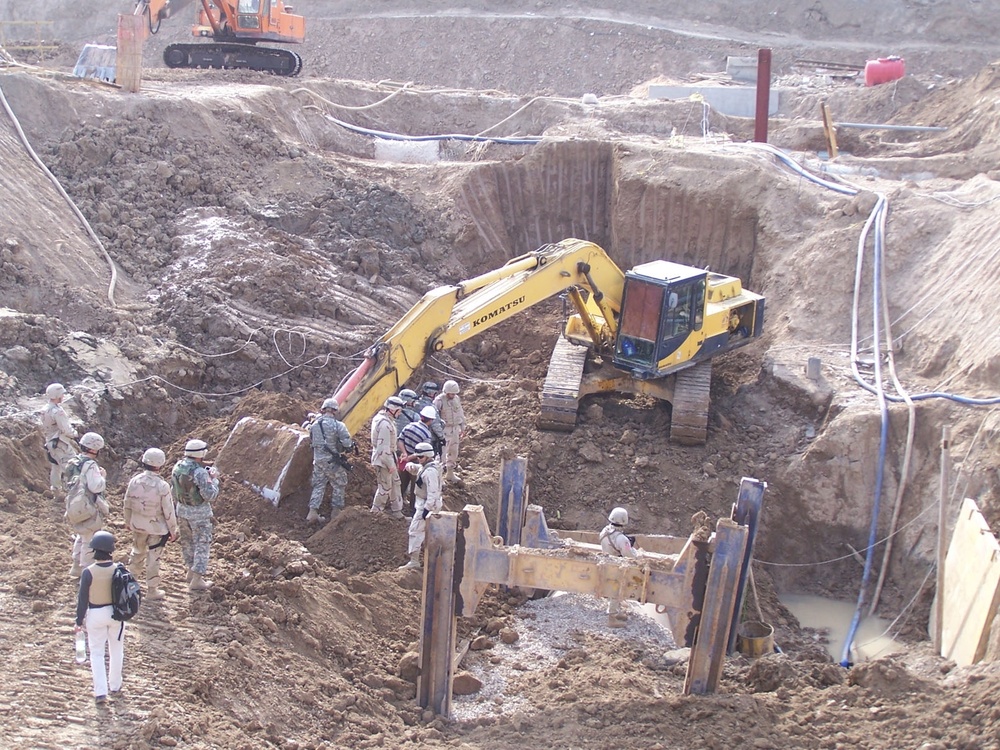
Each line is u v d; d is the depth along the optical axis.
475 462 16.81
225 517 13.55
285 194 22.08
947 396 16.72
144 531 10.59
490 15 44.31
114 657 9.05
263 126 23.59
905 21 42.06
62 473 11.21
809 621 15.57
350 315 19.61
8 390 14.70
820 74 37.22
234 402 17.31
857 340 19.48
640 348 17.30
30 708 8.75
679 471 17.05
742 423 18.39
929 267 20.02
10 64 22.70
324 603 11.92
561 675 11.88
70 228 18.84
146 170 20.88
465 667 12.10
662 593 10.61
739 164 23.56
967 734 9.95
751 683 11.96
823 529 16.80
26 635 9.88
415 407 14.74
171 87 24.56
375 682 11.09
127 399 15.85
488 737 10.34
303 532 13.71
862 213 21.42
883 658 11.91
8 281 16.92
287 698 10.11
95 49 24.33
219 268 19.23
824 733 10.45
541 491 16.73
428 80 42.91
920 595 15.26
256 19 27.52
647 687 11.53
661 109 29.33
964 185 22.41
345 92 29.31
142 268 19.22
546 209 25.50
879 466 16.59
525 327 21.58
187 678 9.72
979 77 29.56
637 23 43.38
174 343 17.53
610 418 18.42
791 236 21.92
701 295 17.42
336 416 13.99
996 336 17.16
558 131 27.58
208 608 11.04
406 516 14.27
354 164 24.77
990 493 15.13
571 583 10.64
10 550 11.41
